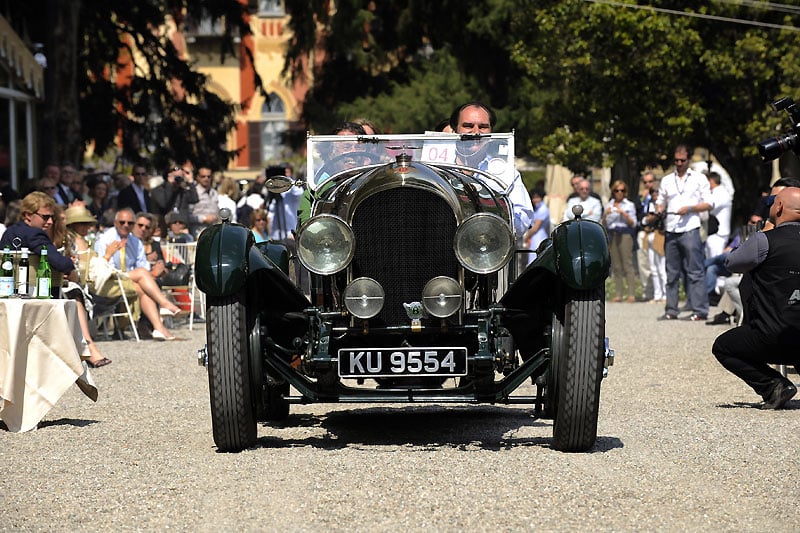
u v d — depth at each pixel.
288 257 12.90
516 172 13.16
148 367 19.22
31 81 36.94
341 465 10.66
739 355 14.52
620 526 8.63
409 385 11.71
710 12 44.12
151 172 55.34
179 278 27.58
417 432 12.67
